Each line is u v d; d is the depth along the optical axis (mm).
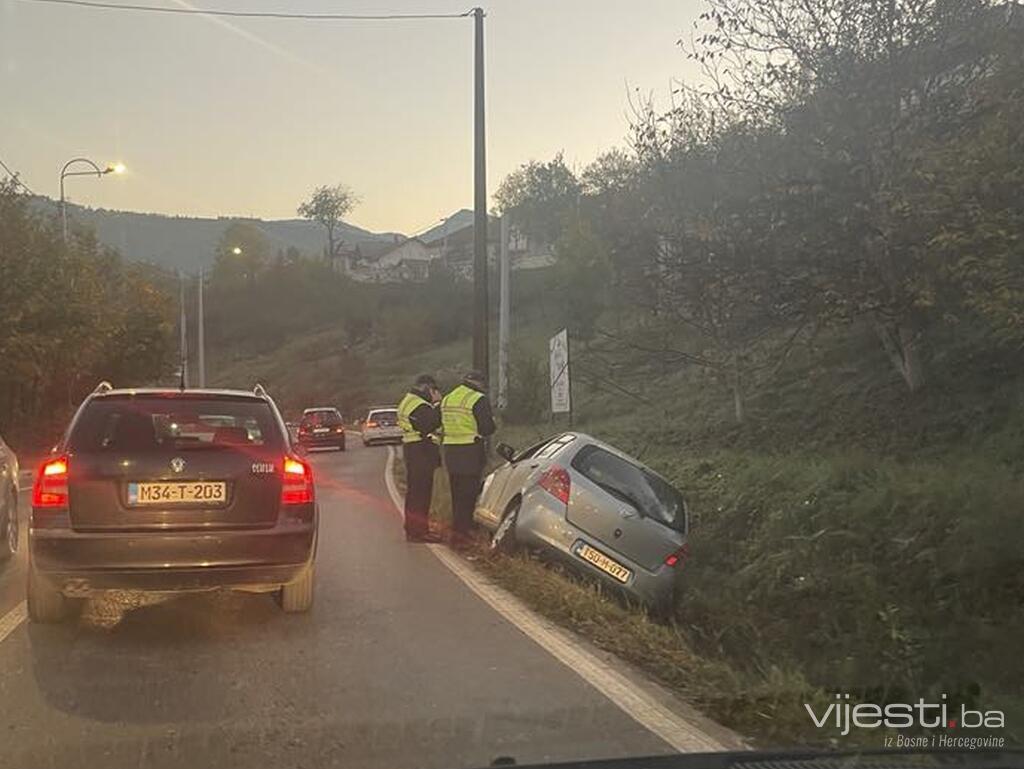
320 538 13047
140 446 7551
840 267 13688
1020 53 11031
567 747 5324
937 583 9680
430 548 12219
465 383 12641
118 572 7293
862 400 16797
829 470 12648
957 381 15203
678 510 10984
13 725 5609
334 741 5379
